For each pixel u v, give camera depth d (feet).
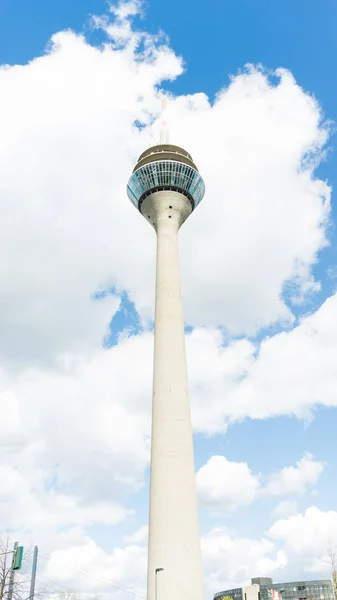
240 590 549.54
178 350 240.53
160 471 208.23
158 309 253.85
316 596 522.47
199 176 301.43
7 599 190.08
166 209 287.07
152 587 186.09
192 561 190.49
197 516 202.08
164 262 267.59
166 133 328.90
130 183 303.27
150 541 197.06
